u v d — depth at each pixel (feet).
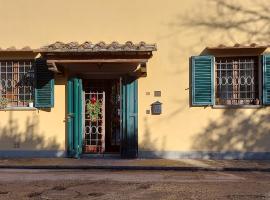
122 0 50.16
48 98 50.06
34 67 50.29
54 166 45.14
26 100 50.75
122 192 33.86
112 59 46.88
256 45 48.08
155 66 49.78
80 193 33.50
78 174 41.78
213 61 49.21
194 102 49.19
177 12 49.78
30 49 49.67
